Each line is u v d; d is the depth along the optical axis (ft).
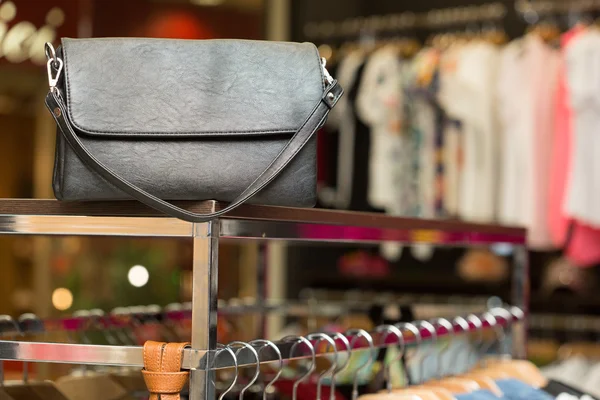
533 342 10.87
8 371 6.51
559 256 12.28
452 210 11.30
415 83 11.52
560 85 10.49
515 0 12.73
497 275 11.94
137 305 12.08
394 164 11.70
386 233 4.15
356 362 5.52
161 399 2.96
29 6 11.66
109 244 12.71
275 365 5.57
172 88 3.17
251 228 3.21
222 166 3.14
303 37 13.38
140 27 12.36
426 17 12.39
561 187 10.43
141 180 3.10
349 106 12.19
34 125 13.73
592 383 8.87
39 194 13.79
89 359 3.02
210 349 2.98
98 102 3.12
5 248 13.64
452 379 4.56
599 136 10.02
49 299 13.29
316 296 13.01
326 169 12.76
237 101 3.20
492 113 11.12
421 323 4.37
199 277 3.01
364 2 13.84
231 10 13.03
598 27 10.32
